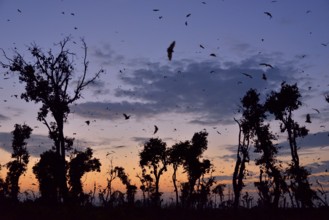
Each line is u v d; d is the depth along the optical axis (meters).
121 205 41.50
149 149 64.94
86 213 32.31
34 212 30.20
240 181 47.66
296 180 41.81
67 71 38.25
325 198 34.12
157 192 62.44
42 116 38.28
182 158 64.06
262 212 44.50
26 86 37.47
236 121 48.97
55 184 48.88
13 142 58.91
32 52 37.50
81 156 51.44
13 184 55.94
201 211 51.19
